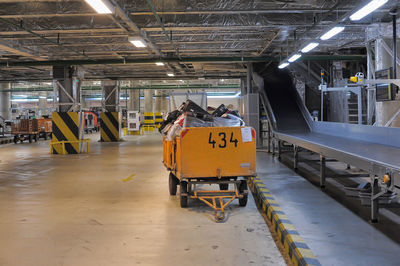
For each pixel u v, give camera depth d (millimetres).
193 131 6242
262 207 6582
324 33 9000
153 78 24219
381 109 10547
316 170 10250
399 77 10719
